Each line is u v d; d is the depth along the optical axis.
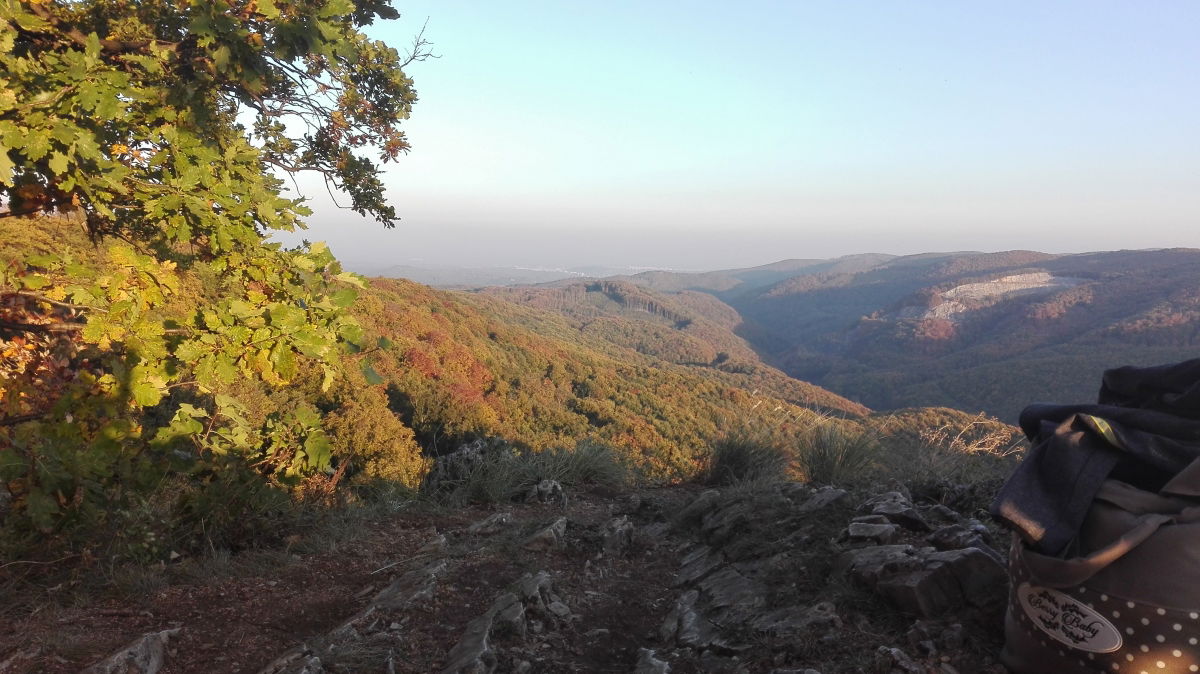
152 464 3.48
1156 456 1.80
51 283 3.53
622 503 5.36
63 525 3.13
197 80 4.00
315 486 4.57
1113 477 1.90
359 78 5.54
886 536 3.06
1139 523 1.68
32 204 3.68
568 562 3.80
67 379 3.48
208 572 3.24
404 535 4.21
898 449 5.07
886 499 3.65
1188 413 1.86
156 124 3.88
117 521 3.22
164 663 2.36
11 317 3.48
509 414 51.34
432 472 6.07
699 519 4.47
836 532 3.39
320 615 2.94
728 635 2.63
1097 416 1.96
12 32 3.21
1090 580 1.75
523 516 4.89
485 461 5.95
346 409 18.30
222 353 3.27
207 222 3.45
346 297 3.66
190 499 3.67
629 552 4.03
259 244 3.65
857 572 2.72
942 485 4.11
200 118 4.01
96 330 3.14
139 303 3.24
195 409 3.67
